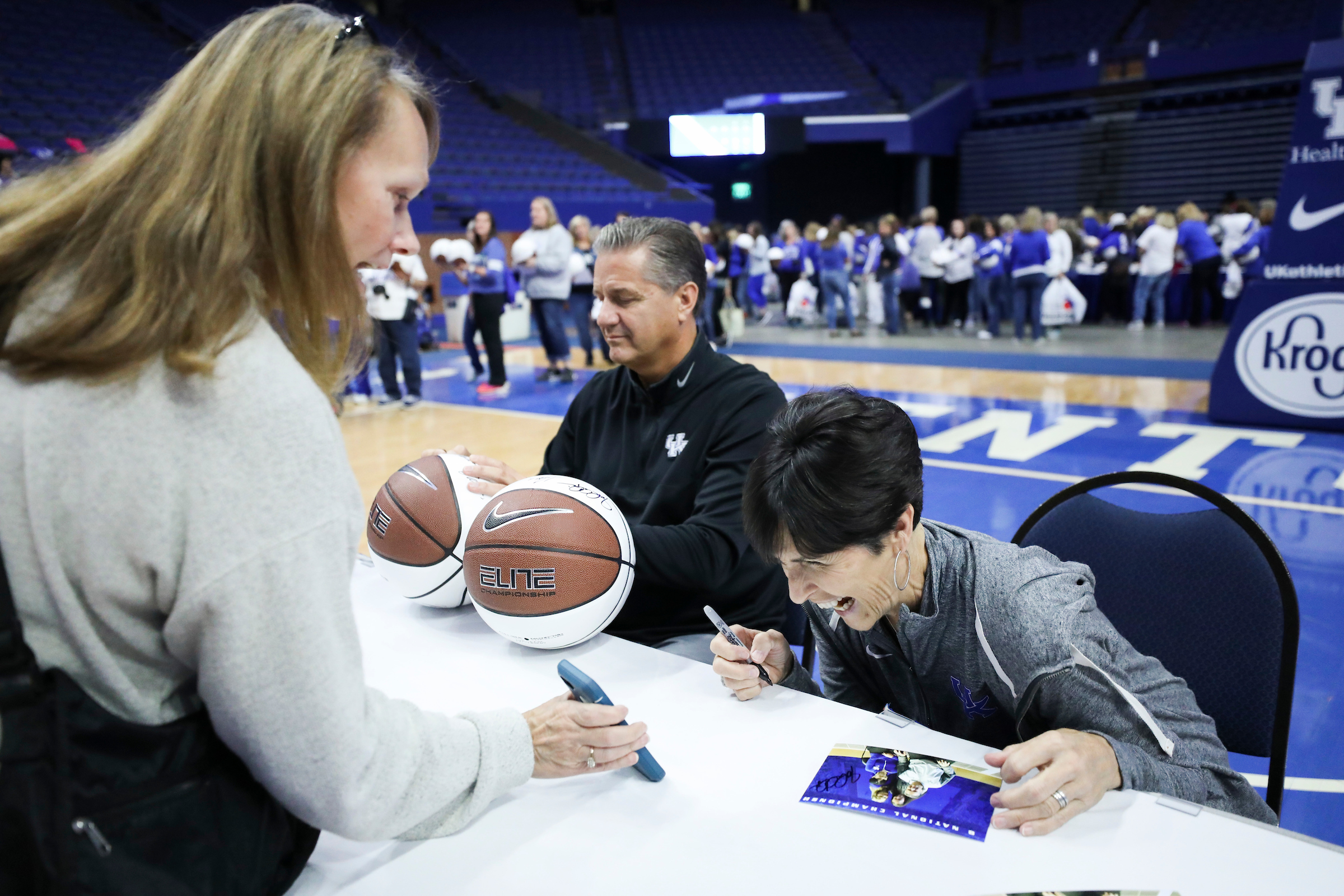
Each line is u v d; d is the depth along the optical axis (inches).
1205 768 42.6
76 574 25.9
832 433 38.7
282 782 28.4
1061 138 658.2
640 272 66.9
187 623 25.9
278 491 25.8
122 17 563.8
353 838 31.3
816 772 40.8
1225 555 53.6
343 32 29.5
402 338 267.6
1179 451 196.2
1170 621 55.1
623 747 39.4
